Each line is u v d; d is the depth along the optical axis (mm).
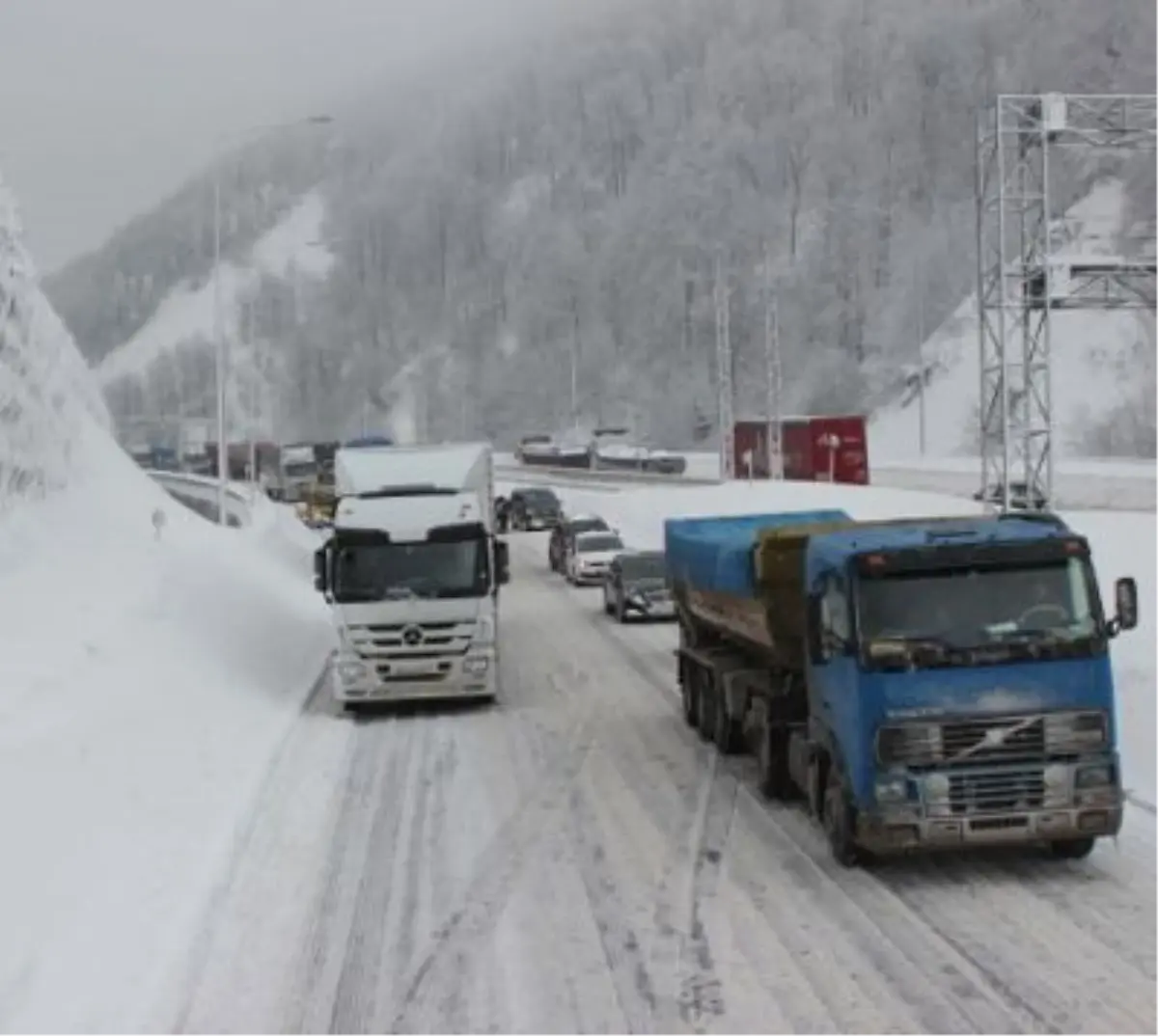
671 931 11109
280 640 28281
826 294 128125
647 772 17328
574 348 131500
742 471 71500
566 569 43906
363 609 21844
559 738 19719
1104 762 11883
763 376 123125
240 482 87125
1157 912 11094
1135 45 126000
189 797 15438
